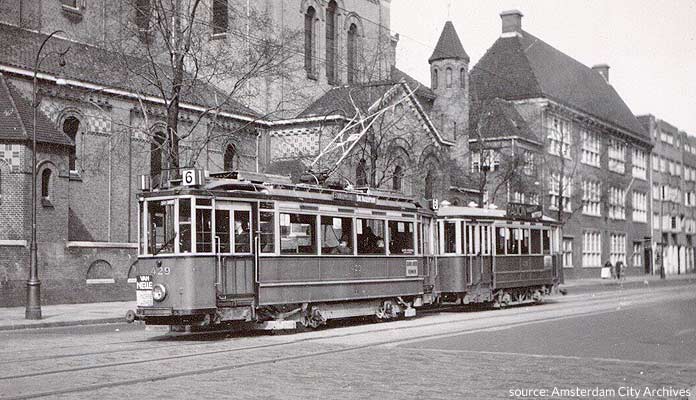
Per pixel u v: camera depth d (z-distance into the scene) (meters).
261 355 16.50
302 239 22.69
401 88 48.41
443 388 12.32
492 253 32.59
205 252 20.09
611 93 91.50
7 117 33.72
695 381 13.09
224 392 11.95
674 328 22.64
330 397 11.51
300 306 22.56
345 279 24.16
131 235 39.81
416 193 51.53
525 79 71.44
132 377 13.43
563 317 26.88
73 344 19.11
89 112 37.84
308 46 52.22
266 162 47.72
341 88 48.75
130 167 39.72
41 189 33.81
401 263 26.89
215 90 40.59
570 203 75.00
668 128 100.19
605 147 82.56
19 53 36.62
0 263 31.94
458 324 24.34
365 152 43.50
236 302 20.66
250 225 21.17
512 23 75.00
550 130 71.19
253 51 43.59
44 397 11.62
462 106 60.91
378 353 16.86
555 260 38.19
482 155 50.38
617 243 85.94
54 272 33.72
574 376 13.56
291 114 47.72
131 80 39.38
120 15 39.59
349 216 24.59
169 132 31.67
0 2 38.62
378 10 58.97
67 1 41.78
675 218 101.44
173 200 20.17
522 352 17.03
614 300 37.81
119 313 29.45
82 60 39.09
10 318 27.11
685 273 102.25
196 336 21.38
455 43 61.03
